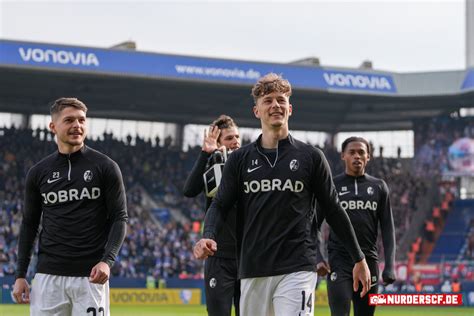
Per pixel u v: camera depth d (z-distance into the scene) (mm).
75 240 7703
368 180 11336
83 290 7676
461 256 42219
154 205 44594
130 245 39562
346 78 41188
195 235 41500
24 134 45188
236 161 7215
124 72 37312
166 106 45375
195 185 10203
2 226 39125
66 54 36500
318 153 7145
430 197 46094
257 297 7133
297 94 41656
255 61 39531
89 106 45219
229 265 9930
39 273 7793
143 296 33812
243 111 46438
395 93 42094
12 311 25609
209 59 38750
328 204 7184
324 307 30281
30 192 7934
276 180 7059
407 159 50219
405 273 36094
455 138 46625
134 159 46531
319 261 10484
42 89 41469
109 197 7770
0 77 38781
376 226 11320
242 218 7246
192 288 34938
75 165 7789
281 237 7031
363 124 50156
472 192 46875
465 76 41812
